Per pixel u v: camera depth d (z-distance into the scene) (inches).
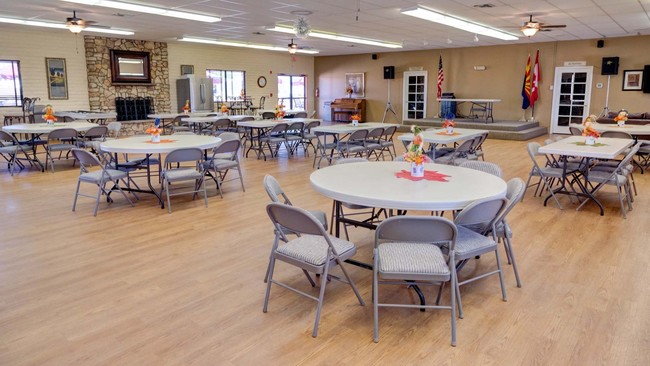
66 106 451.8
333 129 289.4
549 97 507.5
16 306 108.9
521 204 203.2
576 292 116.4
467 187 113.9
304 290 117.9
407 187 113.6
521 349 91.4
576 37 460.4
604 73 463.2
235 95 601.9
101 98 472.4
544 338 95.3
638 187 239.5
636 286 119.6
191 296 114.3
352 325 100.8
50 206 200.5
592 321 102.0
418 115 606.5
